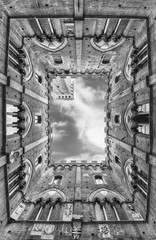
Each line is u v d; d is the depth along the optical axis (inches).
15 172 607.8
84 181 829.8
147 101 533.3
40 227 517.7
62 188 766.5
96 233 494.9
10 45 565.9
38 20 574.2
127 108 679.7
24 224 525.0
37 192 751.7
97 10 505.7
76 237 475.2
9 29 516.7
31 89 708.0
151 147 474.6
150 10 489.4
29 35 643.5
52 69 979.3
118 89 823.7
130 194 681.0
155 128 455.8
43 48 733.9
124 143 701.3
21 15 520.7
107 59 878.4
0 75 452.1
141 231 494.9
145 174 581.3
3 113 475.8
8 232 493.7
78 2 463.2
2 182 478.3
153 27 484.7
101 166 998.4
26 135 650.8
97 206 653.9
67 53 778.8
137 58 617.0
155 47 469.4
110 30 642.8
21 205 618.5
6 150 480.7
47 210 635.5
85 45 714.2
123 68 754.2
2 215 490.3
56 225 526.0
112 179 859.4
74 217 545.6
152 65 483.2
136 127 612.1
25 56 643.5
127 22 574.9
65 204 655.1
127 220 539.5
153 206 483.8
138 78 589.9
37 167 821.9
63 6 486.0
